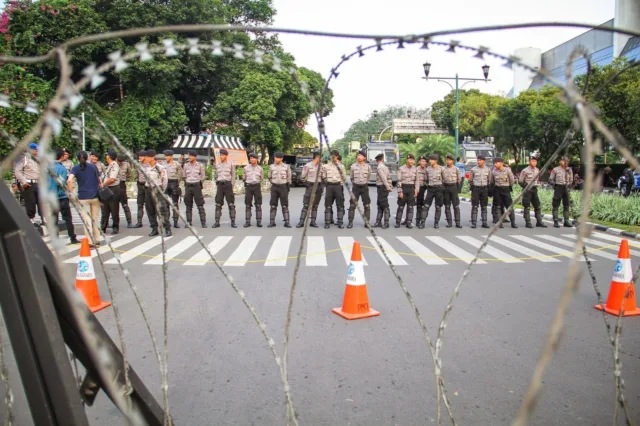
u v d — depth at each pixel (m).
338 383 3.89
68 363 1.89
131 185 21.81
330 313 5.68
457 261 8.69
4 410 2.69
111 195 10.23
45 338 1.83
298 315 5.61
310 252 9.49
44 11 21.61
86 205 10.07
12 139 1.87
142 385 2.46
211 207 18.69
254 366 4.22
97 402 3.60
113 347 2.26
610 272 7.92
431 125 54.72
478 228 13.43
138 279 7.32
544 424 3.28
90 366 2.22
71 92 1.30
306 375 4.04
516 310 5.80
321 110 2.04
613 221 14.12
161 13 25.03
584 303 6.16
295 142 43.38
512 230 12.98
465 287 6.87
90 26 23.14
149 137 27.11
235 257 8.97
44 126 1.21
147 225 13.56
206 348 4.63
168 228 11.75
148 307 5.92
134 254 9.19
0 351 2.23
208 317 5.54
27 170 9.77
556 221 13.56
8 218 1.79
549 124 26.67
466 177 27.86
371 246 10.20
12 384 3.34
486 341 4.79
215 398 3.66
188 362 4.31
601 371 4.11
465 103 46.75
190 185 13.02
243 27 1.53
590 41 33.72
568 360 4.34
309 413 3.44
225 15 28.58
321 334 4.98
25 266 1.82
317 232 12.34
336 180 13.17
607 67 18.45
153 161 11.78
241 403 3.59
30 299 1.82
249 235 11.72
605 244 10.81
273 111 31.78
